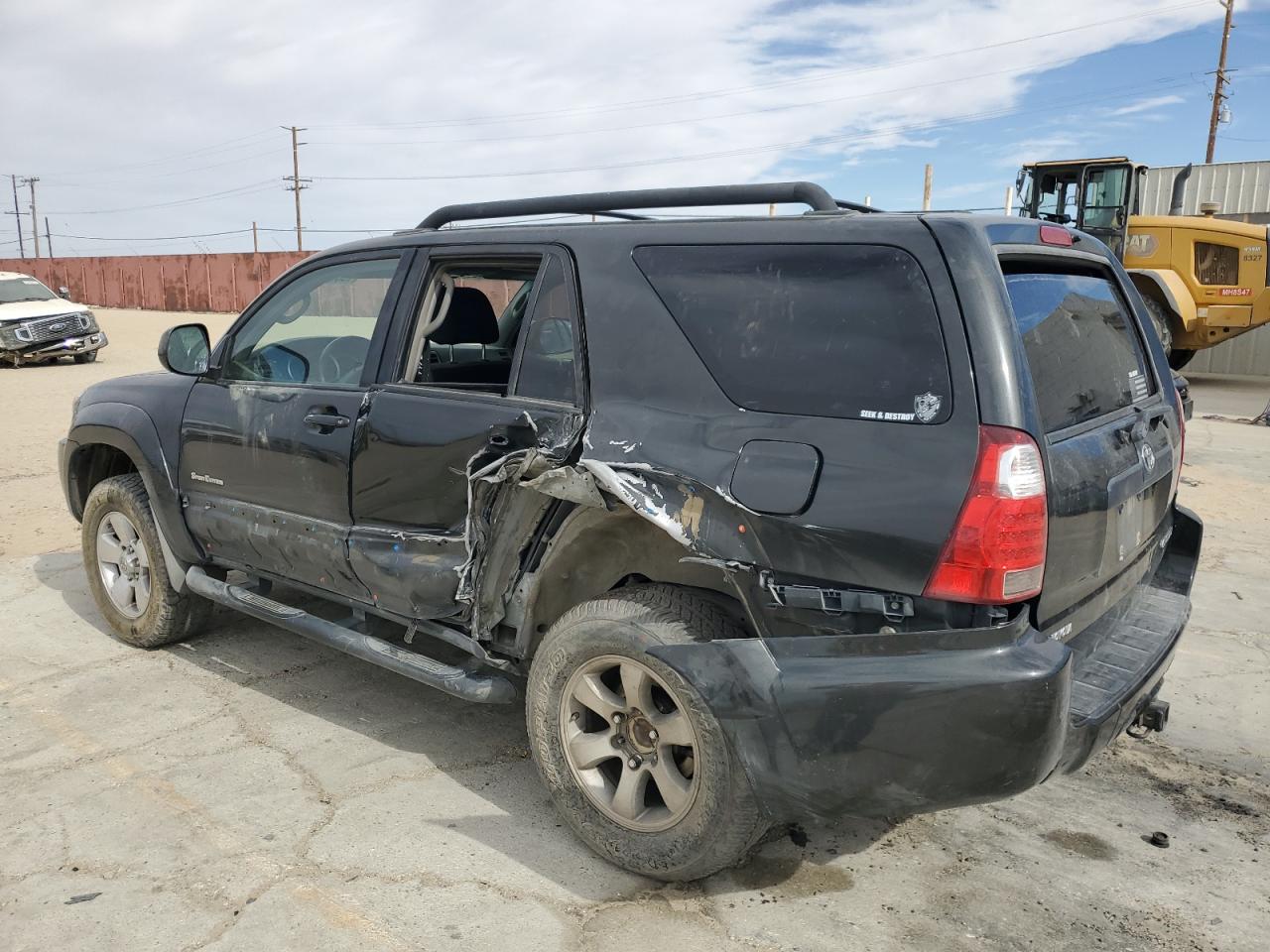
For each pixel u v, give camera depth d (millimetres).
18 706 3986
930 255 2430
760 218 2791
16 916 2654
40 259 48469
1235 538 6457
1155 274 13523
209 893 2754
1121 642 2953
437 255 3471
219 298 39219
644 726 2764
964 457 2281
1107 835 3109
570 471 2742
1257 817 3225
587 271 3014
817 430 2480
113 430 4395
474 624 3146
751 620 2578
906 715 2305
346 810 3199
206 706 3992
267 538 3793
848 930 2621
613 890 2791
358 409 3459
